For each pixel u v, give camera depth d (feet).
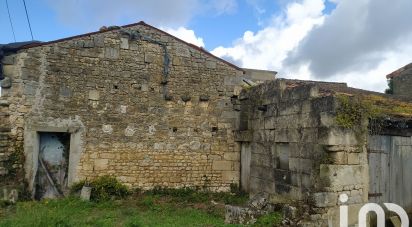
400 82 56.29
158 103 37.35
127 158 35.94
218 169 38.99
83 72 34.94
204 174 38.52
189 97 38.37
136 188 35.99
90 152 34.78
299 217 24.45
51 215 25.70
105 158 35.22
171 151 37.55
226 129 39.63
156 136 37.09
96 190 33.99
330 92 28.84
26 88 33.17
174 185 37.40
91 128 34.94
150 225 25.31
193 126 38.50
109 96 35.68
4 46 32.65
